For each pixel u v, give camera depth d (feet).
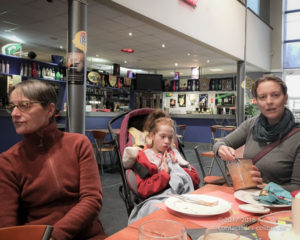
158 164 5.50
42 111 3.69
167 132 5.70
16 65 22.17
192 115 31.27
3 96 20.02
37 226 2.31
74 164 3.93
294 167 4.46
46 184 3.69
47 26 19.57
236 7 24.80
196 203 3.37
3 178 3.54
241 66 26.55
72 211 3.58
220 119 29.91
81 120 10.24
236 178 4.00
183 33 18.08
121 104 33.83
